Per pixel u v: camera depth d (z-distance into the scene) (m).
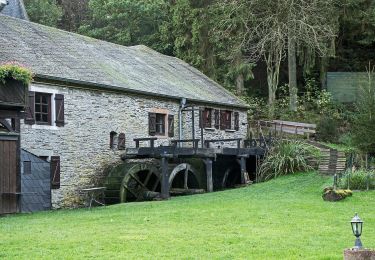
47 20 37.44
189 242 9.57
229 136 26.69
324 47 30.83
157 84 23.06
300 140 25.34
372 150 20.31
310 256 8.45
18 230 11.15
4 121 14.41
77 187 18.67
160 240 9.77
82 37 23.91
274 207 14.46
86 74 19.48
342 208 14.12
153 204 16.58
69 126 18.45
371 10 33.06
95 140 19.44
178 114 23.44
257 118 31.05
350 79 34.06
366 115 20.41
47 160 17.62
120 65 23.03
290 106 31.45
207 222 12.03
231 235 10.30
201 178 22.69
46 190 16.44
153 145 20.48
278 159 22.69
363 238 10.02
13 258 8.34
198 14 33.09
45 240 9.83
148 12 37.88
